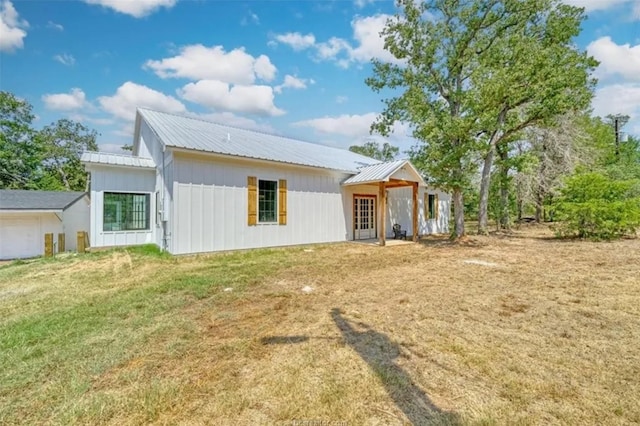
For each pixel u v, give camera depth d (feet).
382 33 43.32
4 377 8.34
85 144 93.15
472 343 10.24
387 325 11.91
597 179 39.19
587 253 28.86
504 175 56.49
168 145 27.07
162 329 11.57
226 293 16.60
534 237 44.47
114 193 34.99
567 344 10.11
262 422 6.51
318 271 22.45
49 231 38.40
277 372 8.48
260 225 34.12
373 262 26.32
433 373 8.38
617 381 7.90
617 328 11.40
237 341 10.50
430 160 39.81
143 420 6.62
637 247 31.50
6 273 23.21
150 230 37.17
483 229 47.91
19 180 74.90
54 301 15.48
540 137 56.65
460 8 41.29
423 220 56.13
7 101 72.95
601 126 70.95
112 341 10.55
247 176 33.14
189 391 7.64
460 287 17.63
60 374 8.49
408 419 6.53
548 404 6.98
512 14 40.16
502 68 36.94
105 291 17.21
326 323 12.17
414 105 41.04
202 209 29.94
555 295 15.75
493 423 6.33
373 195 47.70
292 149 43.06
